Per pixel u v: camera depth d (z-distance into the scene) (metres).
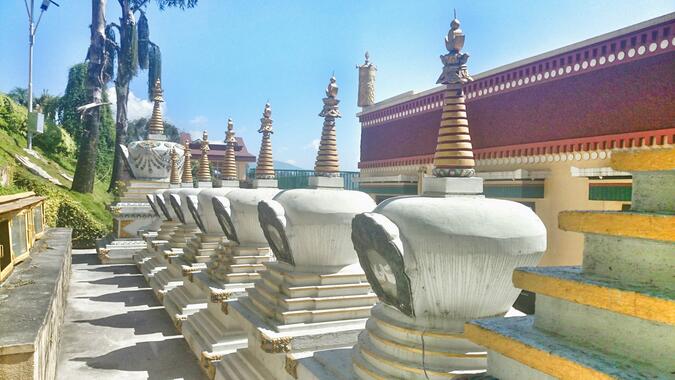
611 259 3.57
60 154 36.88
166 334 12.67
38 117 31.88
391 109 18.53
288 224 8.16
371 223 5.50
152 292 17.25
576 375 3.22
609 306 3.25
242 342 10.00
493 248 5.29
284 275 8.41
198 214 13.53
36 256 11.76
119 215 23.16
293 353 7.35
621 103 10.43
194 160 39.59
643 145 9.95
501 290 5.55
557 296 3.67
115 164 32.69
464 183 5.84
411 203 5.66
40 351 5.96
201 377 10.01
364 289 8.43
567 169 11.65
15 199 10.26
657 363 3.11
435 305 5.59
